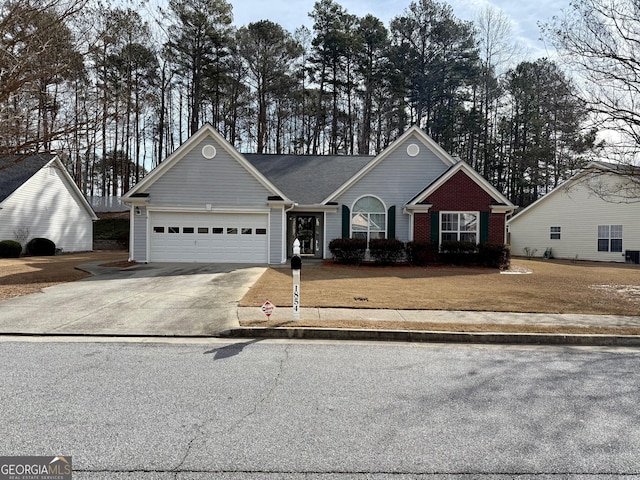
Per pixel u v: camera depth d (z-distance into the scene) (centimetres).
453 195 1806
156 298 966
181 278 1290
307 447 327
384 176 1945
